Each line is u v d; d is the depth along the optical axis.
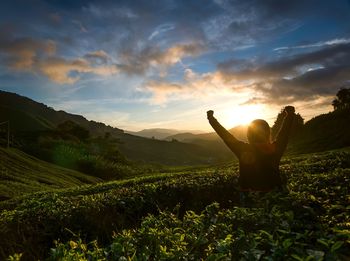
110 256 1.86
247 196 2.65
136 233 2.15
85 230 2.89
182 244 1.98
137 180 6.54
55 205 3.69
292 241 1.90
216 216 2.41
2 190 9.62
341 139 21.02
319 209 2.56
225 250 1.83
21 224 2.87
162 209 3.55
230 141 2.68
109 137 43.06
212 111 2.77
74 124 43.44
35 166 17.16
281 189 2.63
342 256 1.84
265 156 2.60
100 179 21.25
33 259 2.49
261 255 1.84
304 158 8.19
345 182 3.38
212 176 4.80
